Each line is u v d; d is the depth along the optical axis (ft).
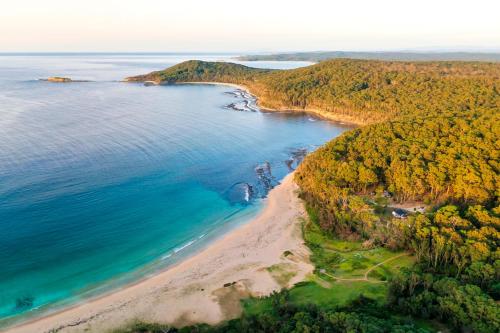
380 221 270.26
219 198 345.51
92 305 211.82
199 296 217.56
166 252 263.08
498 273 198.39
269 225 297.33
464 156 319.06
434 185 301.84
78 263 247.09
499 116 372.58
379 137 371.97
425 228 236.84
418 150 339.16
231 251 263.29
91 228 285.02
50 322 198.90
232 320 196.34
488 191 285.23
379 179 326.03
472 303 173.78
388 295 200.95
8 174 361.71
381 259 241.96
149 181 371.97
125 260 252.62
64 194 330.34
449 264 224.33
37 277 232.12
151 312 205.87
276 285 224.33
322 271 235.20
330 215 289.74
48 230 277.44
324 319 175.52
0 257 245.65
